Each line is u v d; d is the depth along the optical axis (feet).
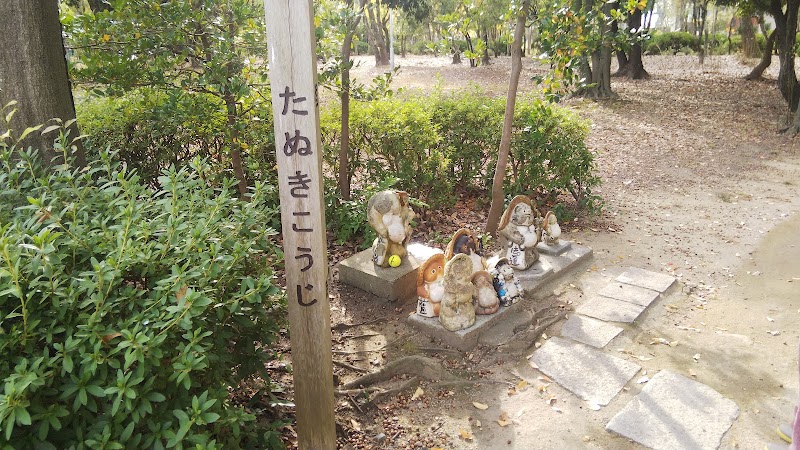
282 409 12.16
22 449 6.90
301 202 9.37
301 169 9.23
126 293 8.05
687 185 29.09
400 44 116.88
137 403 7.38
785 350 14.55
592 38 19.52
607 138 39.19
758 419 12.05
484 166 28.17
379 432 11.99
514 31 20.43
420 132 22.22
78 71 16.12
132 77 16.78
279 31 8.72
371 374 13.50
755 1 58.13
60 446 7.39
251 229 10.78
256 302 9.87
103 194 9.80
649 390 13.00
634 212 25.17
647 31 20.76
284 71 8.86
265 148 21.29
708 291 17.88
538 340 15.21
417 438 11.81
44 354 7.05
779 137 38.50
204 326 8.79
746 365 13.97
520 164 25.68
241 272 10.22
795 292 17.62
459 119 24.88
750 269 19.39
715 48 98.17
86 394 7.00
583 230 22.93
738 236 22.31
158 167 20.93
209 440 8.30
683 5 99.81
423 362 14.02
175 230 8.83
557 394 13.04
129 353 6.97
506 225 18.13
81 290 7.47
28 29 12.40
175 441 7.08
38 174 11.61
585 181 24.72
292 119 9.04
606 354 14.42
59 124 13.01
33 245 7.26
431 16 94.32
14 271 6.76
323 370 10.13
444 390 13.34
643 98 54.54
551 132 23.94
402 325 15.88
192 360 7.56
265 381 11.41
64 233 8.61
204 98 18.30
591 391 13.04
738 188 28.45
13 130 12.55
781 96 52.37
